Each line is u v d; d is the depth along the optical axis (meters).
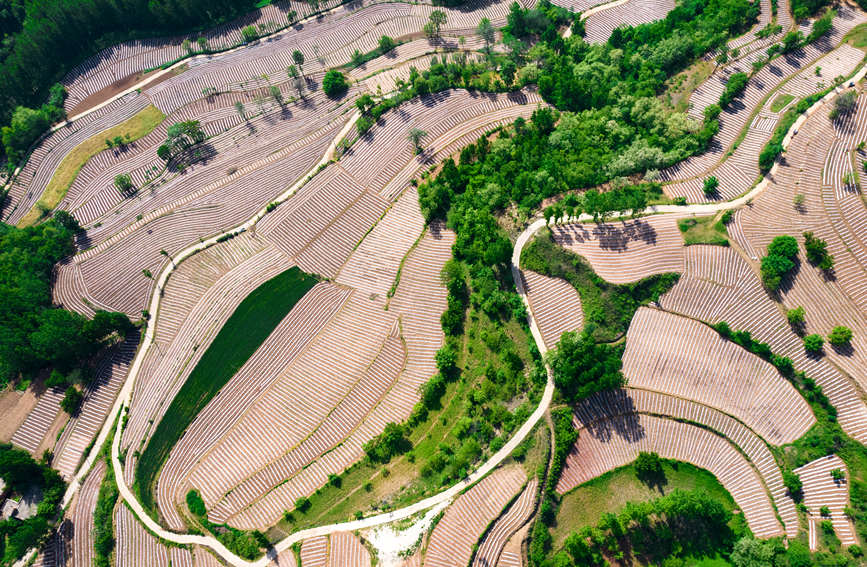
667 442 89.62
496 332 96.75
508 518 84.38
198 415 100.69
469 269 102.94
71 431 101.75
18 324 102.25
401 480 89.81
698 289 95.50
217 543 90.31
